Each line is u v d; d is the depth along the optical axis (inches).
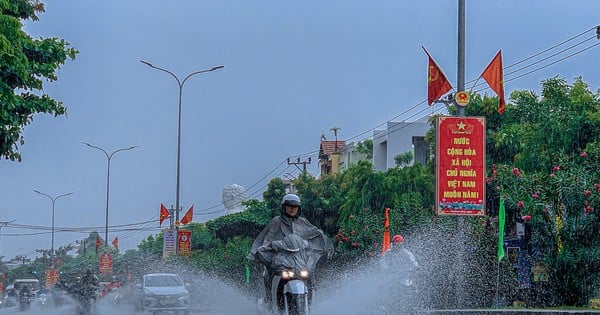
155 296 1174.3
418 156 2174.0
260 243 577.9
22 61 665.0
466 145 832.3
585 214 877.2
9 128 761.6
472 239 936.9
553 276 903.7
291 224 580.1
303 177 1978.3
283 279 559.2
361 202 1473.9
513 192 904.3
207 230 2480.3
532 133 1080.8
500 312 775.1
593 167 920.9
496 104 1275.8
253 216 2317.9
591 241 880.9
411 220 1144.2
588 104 1069.1
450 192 830.5
